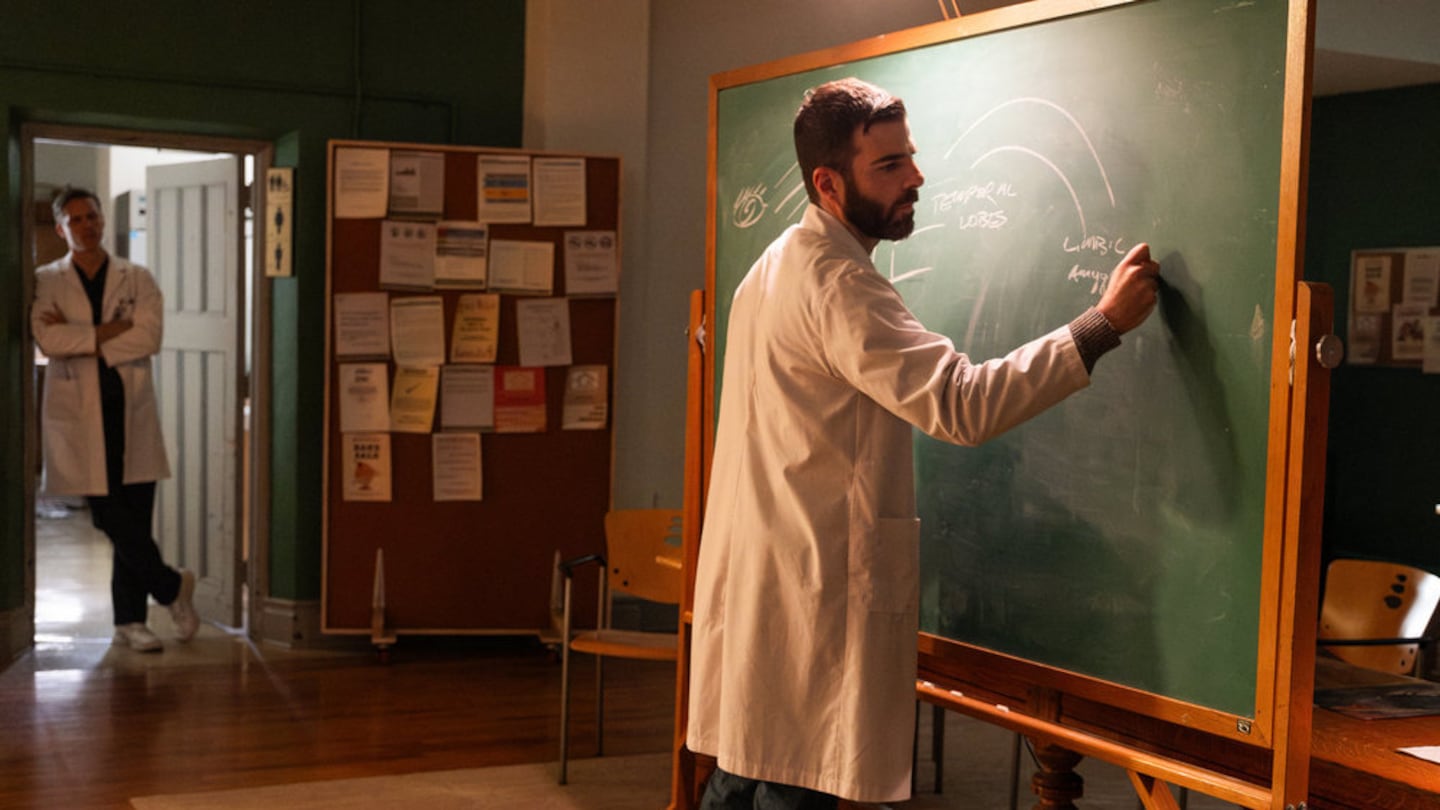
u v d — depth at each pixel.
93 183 10.69
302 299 5.98
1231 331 2.14
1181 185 2.22
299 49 5.93
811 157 2.61
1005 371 2.21
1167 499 2.27
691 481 3.37
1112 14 2.35
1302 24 2.02
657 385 6.36
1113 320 2.22
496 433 5.91
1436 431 6.63
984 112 2.62
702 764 3.39
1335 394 7.06
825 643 2.42
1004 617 2.61
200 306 6.40
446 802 4.11
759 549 2.49
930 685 2.85
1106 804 4.17
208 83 5.77
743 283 2.69
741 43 6.39
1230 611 2.16
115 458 5.79
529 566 5.98
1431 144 6.59
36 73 5.53
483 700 5.30
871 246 2.65
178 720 4.91
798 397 2.46
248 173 6.36
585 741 4.79
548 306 5.91
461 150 5.80
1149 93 2.27
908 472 2.46
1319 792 2.22
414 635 6.24
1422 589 3.29
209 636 6.25
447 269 5.81
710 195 3.36
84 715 4.94
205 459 6.45
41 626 6.36
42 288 5.68
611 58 6.20
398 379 5.81
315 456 6.04
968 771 4.54
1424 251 6.62
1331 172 7.00
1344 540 7.04
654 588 4.54
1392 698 2.51
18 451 5.66
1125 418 2.34
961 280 2.67
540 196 5.86
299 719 4.97
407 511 5.87
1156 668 2.29
